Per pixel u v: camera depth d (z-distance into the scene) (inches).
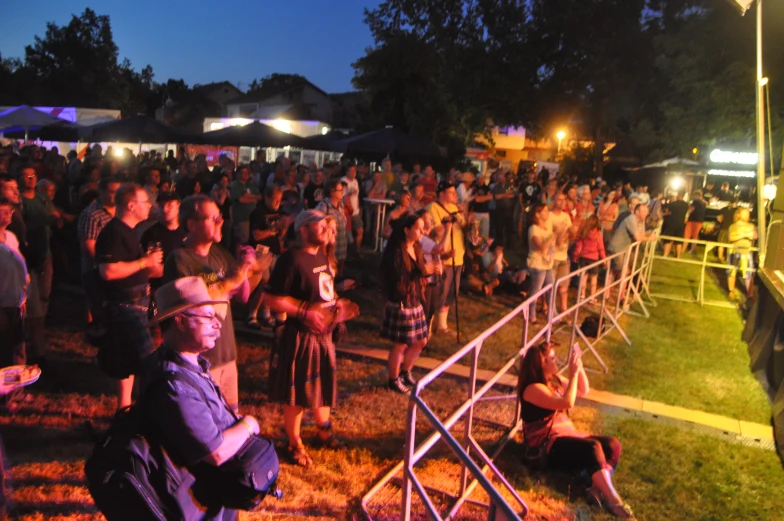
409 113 1137.4
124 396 167.5
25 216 224.8
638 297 413.7
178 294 90.2
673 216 697.6
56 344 257.9
